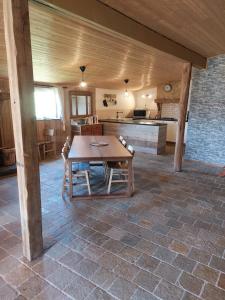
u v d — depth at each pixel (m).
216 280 1.87
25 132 1.79
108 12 2.48
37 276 1.88
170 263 2.05
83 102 7.22
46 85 5.99
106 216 2.87
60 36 3.11
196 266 2.02
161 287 1.79
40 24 2.71
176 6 2.67
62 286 1.79
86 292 1.73
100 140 4.43
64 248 2.24
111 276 1.89
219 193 3.65
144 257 2.12
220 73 4.89
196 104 5.39
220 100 4.99
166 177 4.39
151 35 3.20
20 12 1.59
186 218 2.85
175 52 3.81
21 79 1.69
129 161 3.32
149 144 6.48
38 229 2.06
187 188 3.84
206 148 5.40
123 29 2.71
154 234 2.49
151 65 5.21
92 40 3.39
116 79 6.52
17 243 2.32
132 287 1.78
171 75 6.71
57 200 3.30
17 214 2.90
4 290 1.75
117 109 8.65
